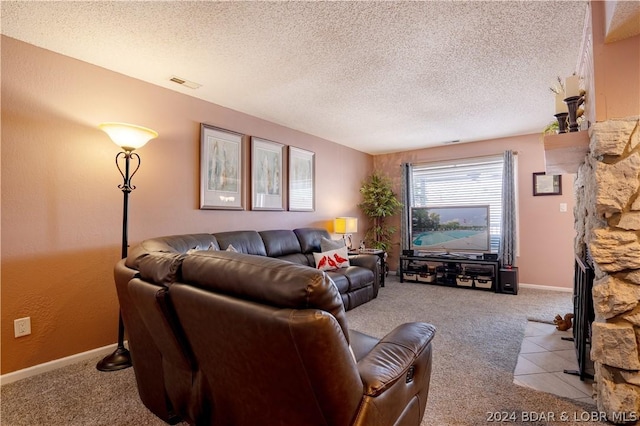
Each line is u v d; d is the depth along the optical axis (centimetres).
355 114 381
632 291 153
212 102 340
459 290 455
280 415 101
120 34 214
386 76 280
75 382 205
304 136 461
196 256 123
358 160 580
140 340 159
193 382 133
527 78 283
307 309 85
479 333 284
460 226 484
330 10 192
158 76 278
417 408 134
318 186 486
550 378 203
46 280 227
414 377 130
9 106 213
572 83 198
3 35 211
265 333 89
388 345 130
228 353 106
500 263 455
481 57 247
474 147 515
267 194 400
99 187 255
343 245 425
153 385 161
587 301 199
